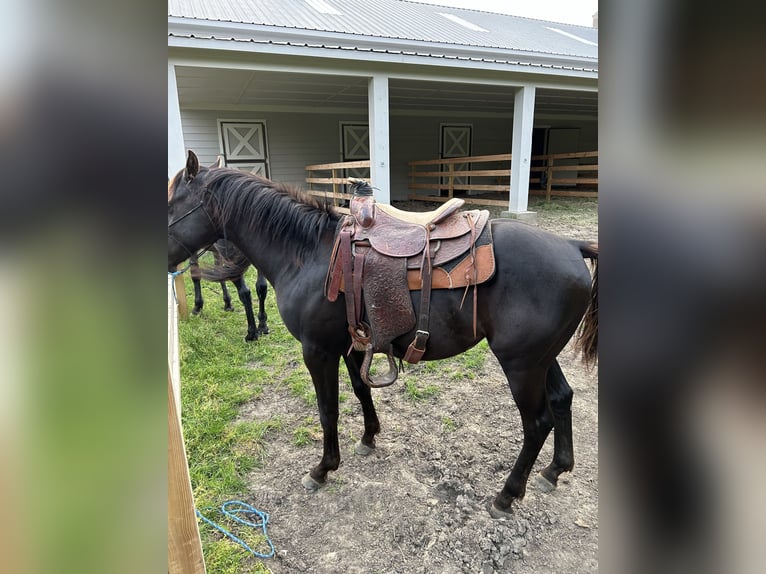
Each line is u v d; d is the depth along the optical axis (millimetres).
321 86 7008
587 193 8875
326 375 1660
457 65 6293
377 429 1986
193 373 2777
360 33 5719
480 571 1416
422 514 1646
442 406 2373
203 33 4941
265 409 2398
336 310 1548
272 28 5219
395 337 1456
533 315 1369
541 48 8375
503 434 2119
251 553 1498
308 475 1810
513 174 7293
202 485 1814
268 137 8859
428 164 9727
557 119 12578
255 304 4160
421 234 1462
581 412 2307
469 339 1474
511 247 1409
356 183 1664
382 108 6176
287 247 1648
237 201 1705
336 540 1549
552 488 1741
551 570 1418
